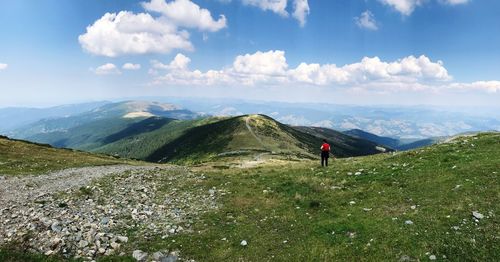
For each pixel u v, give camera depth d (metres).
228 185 33.84
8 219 21.62
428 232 18.14
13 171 43.72
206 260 18.17
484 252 15.88
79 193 29.31
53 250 18.09
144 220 23.52
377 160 38.84
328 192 27.94
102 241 19.44
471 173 25.67
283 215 23.86
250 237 20.66
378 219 20.66
